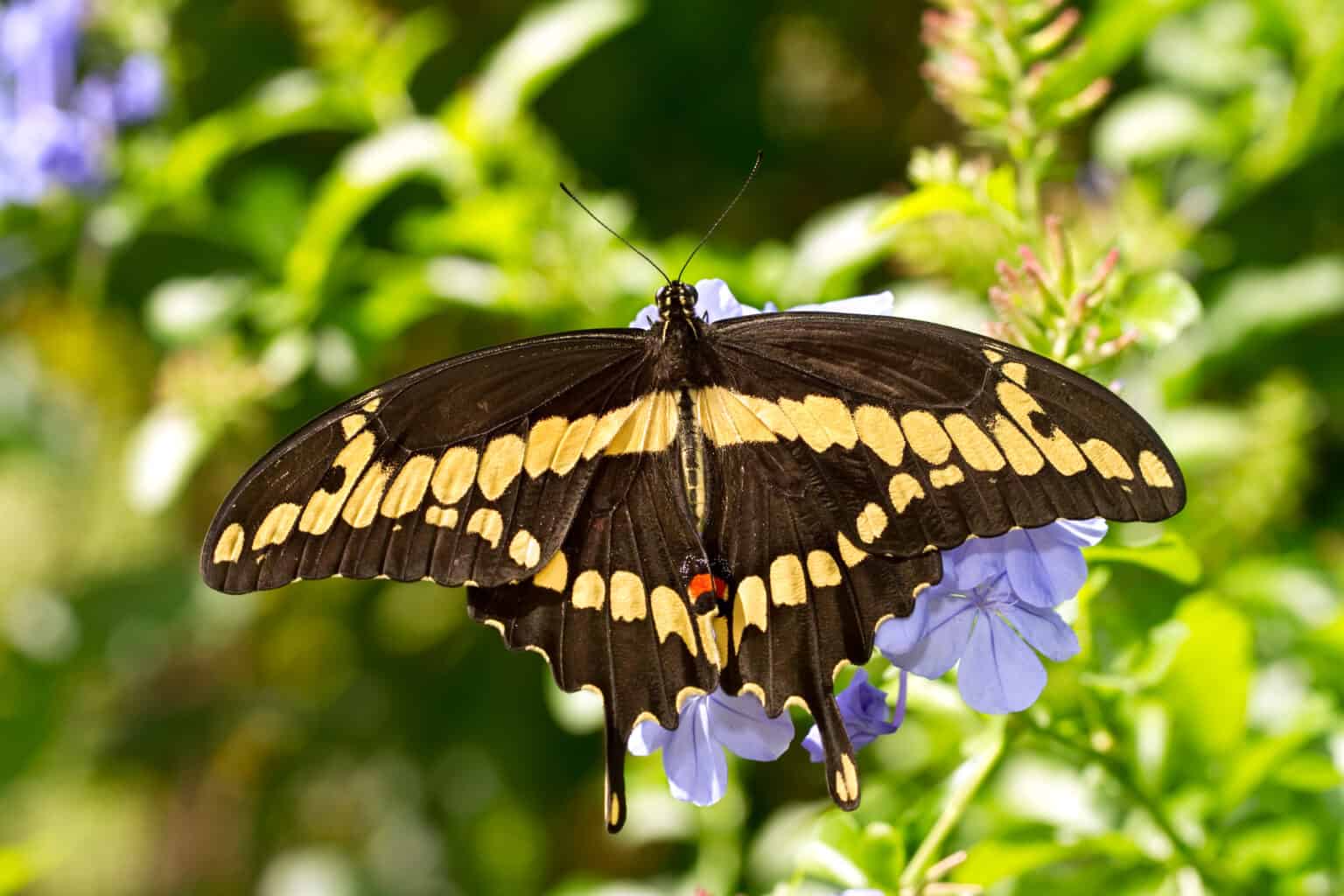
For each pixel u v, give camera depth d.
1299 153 1.00
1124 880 0.93
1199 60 1.02
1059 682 0.90
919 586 0.85
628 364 0.88
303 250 1.01
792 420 0.86
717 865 0.97
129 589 1.19
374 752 1.23
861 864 0.88
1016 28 0.91
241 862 1.37
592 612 0.87
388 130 1.03
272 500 0.85
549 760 1.16
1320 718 0.91
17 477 1.44
